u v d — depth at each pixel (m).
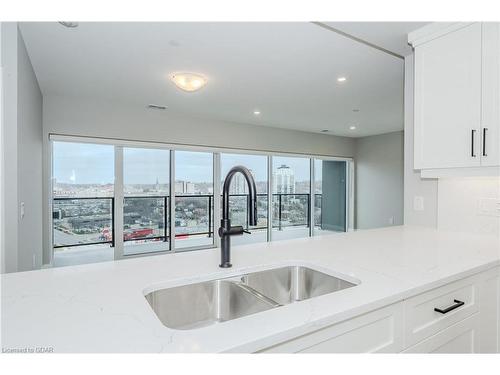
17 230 2.19
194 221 5.45
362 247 1.67
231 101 4.36
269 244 1.76
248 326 0.75
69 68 3.12
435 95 1.88
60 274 1.18
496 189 1.95
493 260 1.39
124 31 2.35
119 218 4.70
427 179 2.32
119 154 4.70
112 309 0.86
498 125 1.58
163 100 4.34
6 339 0.69
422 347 1.08
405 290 1.01
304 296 1.38
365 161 7.60
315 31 2.30
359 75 3.30
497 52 1.59
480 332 1.33
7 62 2.14
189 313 1.15
